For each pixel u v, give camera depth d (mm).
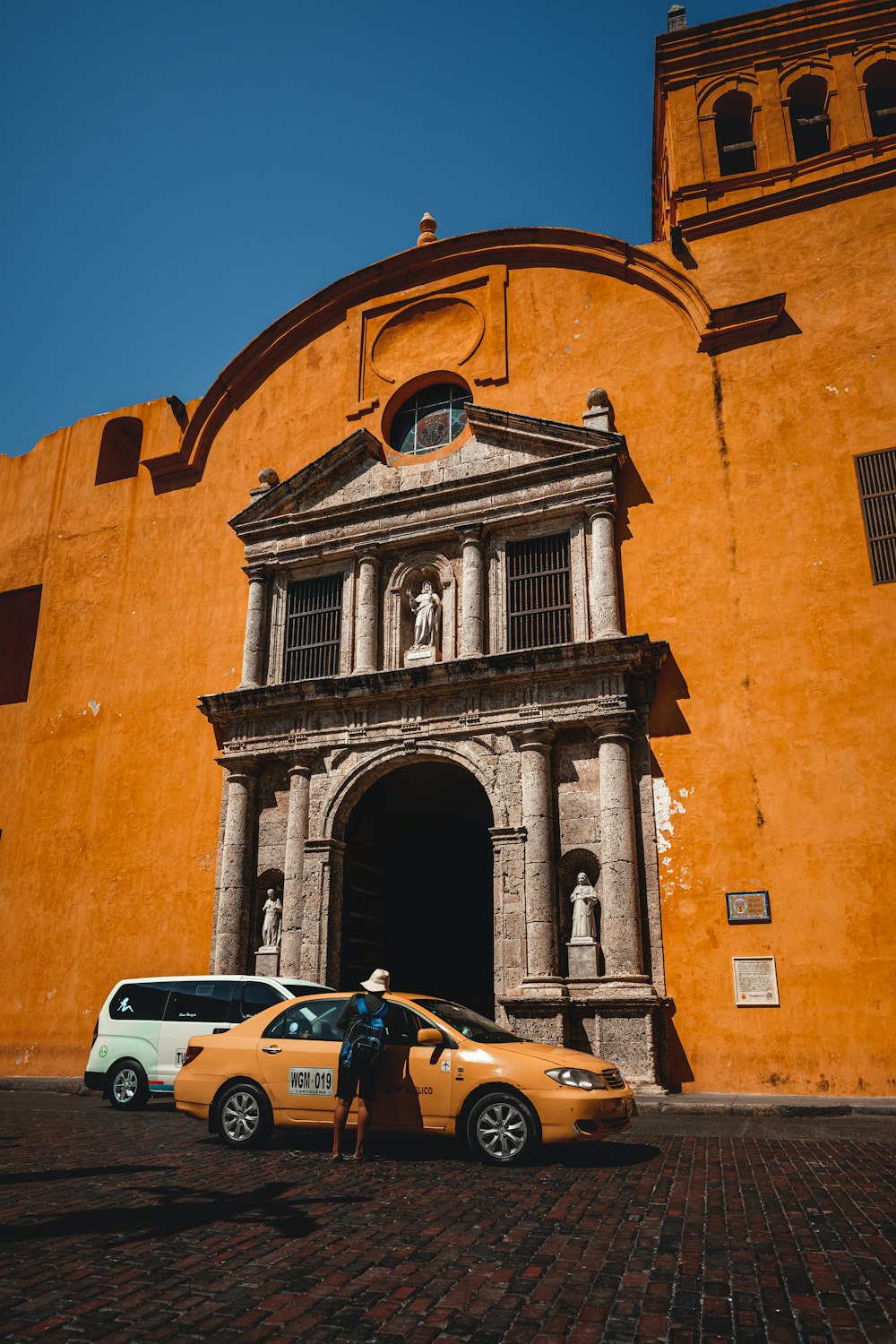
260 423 20625
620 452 16125
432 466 18000
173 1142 9727
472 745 15922
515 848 15039
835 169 17344
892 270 15766
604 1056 13430
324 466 18781
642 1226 6098
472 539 16891
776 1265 5277
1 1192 7242
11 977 19078
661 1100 12258
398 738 16484
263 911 16984
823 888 13469
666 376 16828
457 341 19078
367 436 18594
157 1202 6879
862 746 13820
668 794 14672
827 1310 4617
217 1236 5949
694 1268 5246
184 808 18406
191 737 18828
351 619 17828
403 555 17844
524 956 14492
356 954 16766
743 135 20641
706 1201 6758
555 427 16703
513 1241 5781
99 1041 13430
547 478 16656
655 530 16000
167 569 20516
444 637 16922
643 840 14586
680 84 19297
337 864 16609
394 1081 8781
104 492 22031
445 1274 5168
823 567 14797
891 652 14031
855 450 15148
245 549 19562
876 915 13109
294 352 20844
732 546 15438
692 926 13984
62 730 20422
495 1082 8398
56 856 19469
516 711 15680
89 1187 7402
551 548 16688
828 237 16391
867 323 15680
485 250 19141
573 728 15453
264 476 19531
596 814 14977
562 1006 13672
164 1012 13219
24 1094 15945
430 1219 6297
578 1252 5547
